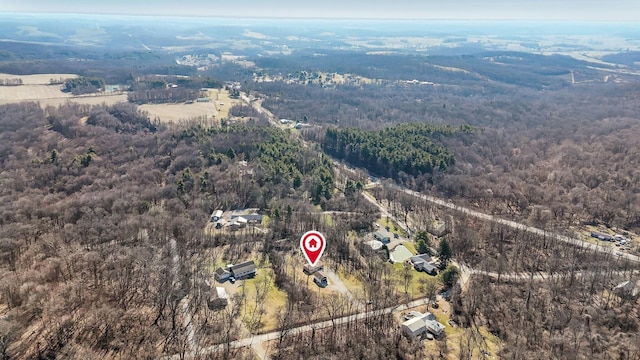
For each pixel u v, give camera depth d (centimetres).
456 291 15038
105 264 14288
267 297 13950
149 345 11350
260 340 11994
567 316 13738
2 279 12531
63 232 16575
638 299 14725
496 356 12106
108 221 17312
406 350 11981
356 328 12681
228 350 11356
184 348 11406
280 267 15738
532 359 11525
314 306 13625
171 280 13950
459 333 13112
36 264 14262
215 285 14412
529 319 13788
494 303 14650
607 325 13450
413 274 16300
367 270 16138
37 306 11850
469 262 17600
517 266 17262
